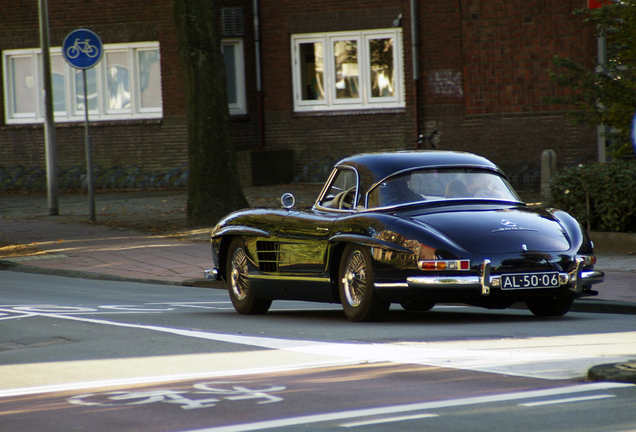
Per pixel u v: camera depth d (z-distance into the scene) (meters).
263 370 10.85
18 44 52.47
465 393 9.36
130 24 50.34
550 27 41.47
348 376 10.34
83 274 24.88
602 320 15.09
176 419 8.65
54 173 37.81
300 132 48.88
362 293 14.71
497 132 42.78
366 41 47.78
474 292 13.57
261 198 40.44
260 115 49.34
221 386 10.04
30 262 26.78
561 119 41.56
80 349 12.88
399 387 9.71
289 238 16.19
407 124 44.81
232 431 8.14
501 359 11.12
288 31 48.62
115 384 10.34
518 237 13.96
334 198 16.08
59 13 51.56
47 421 8.76
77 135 51.72
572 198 24.20
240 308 17.50
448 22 43.41
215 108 32.78
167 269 24.92
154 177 49.34
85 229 33.41
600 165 24.14
